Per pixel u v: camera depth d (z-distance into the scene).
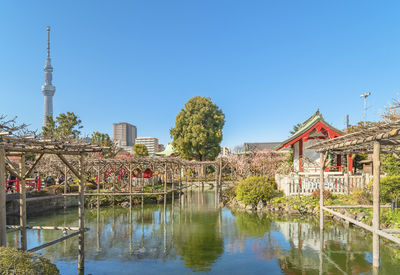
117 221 16.77
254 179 20.44
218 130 52.72
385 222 11.52
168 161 22.58
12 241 12.08
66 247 11.12
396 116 14.84
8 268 4.93
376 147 8.05
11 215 17.47
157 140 146.00
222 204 22.34
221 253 10.07
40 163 22.53
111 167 25.73
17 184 18.52
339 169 20.88
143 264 9.02
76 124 37.25
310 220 15.32
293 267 8.51
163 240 12.10
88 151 8.89
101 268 8.69
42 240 12.25
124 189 26.95
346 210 14.30
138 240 12.17
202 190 37.03
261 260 9.21
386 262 8.62
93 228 14.82
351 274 7.82
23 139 6.70
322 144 11.78
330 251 9.88
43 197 19.77
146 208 22.27
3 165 6.23
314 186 18.97
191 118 53.09
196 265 8.88
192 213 19.31
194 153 51.94
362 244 10.56
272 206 18.73
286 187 19.67
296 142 23.17
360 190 16.44
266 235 12.45
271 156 33.94
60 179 28.34
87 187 26.02
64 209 21.33
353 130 24.25
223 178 43.81
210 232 13.41
